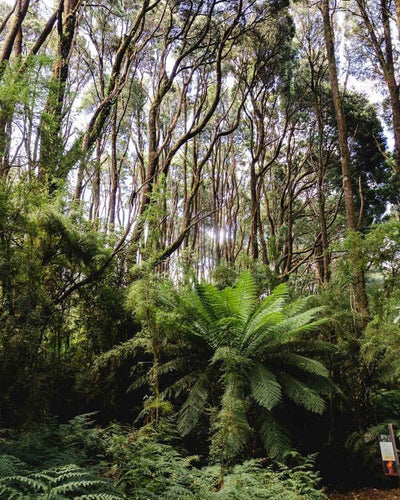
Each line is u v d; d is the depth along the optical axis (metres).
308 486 3.50
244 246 24.25
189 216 9.14
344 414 5.36
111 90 7.17
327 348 5.04
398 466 3.25
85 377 4.82
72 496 2.69
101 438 3.66
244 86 15.01
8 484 2.38
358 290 6.13
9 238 4.05
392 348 4.80
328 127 15.82
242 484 2.85
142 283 4.59
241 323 4.85
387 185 15.19
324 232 11.98
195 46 8.82
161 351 5.12
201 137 17.89
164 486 2.87
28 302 3.99
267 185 19.91
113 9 11.91
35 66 4.26
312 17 14.01
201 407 4.37
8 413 3.84
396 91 8.88
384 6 8.69
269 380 4.28
